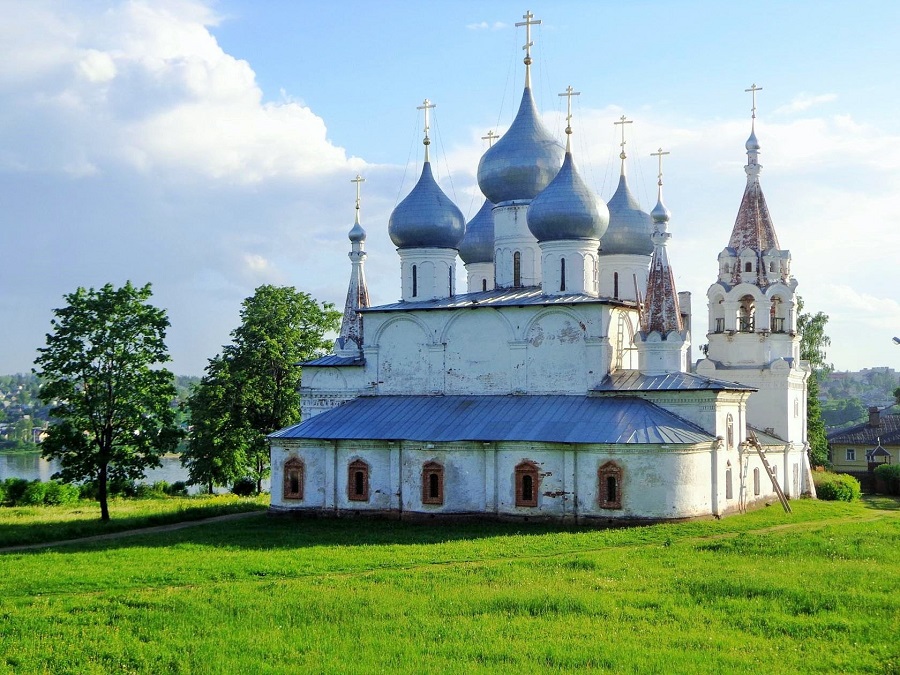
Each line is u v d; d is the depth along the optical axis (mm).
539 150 70812
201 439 91500
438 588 37000
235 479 94688
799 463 75938
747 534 49625
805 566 40156
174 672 27875
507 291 69875
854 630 30797
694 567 40375
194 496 97062
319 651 29188
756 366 74875
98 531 61031
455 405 64625
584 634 30500
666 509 55969
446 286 70875
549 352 63812
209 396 91750
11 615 33812
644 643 29594
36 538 56750
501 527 57031
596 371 62500
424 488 60531
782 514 61812
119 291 68250
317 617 32906
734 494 61531
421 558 44875
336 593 36281
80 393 67438
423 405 65375
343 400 71188
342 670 27406
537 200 66000
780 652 28594
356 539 52781
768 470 65688
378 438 61938
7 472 174125
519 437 58812
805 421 78750
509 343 64812
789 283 76875
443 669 27250
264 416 93688
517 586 37000
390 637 30438
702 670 26953
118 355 67312
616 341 64875
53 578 40719
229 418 91438
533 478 58625
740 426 63062
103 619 33250
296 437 64250
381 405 66625
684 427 58281
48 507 81438
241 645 29891
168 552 48312
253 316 94312
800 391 77688
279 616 33125
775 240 77312
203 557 46281
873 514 66125
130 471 68750
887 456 118000
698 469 57281
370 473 62594
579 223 64875
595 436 57375
